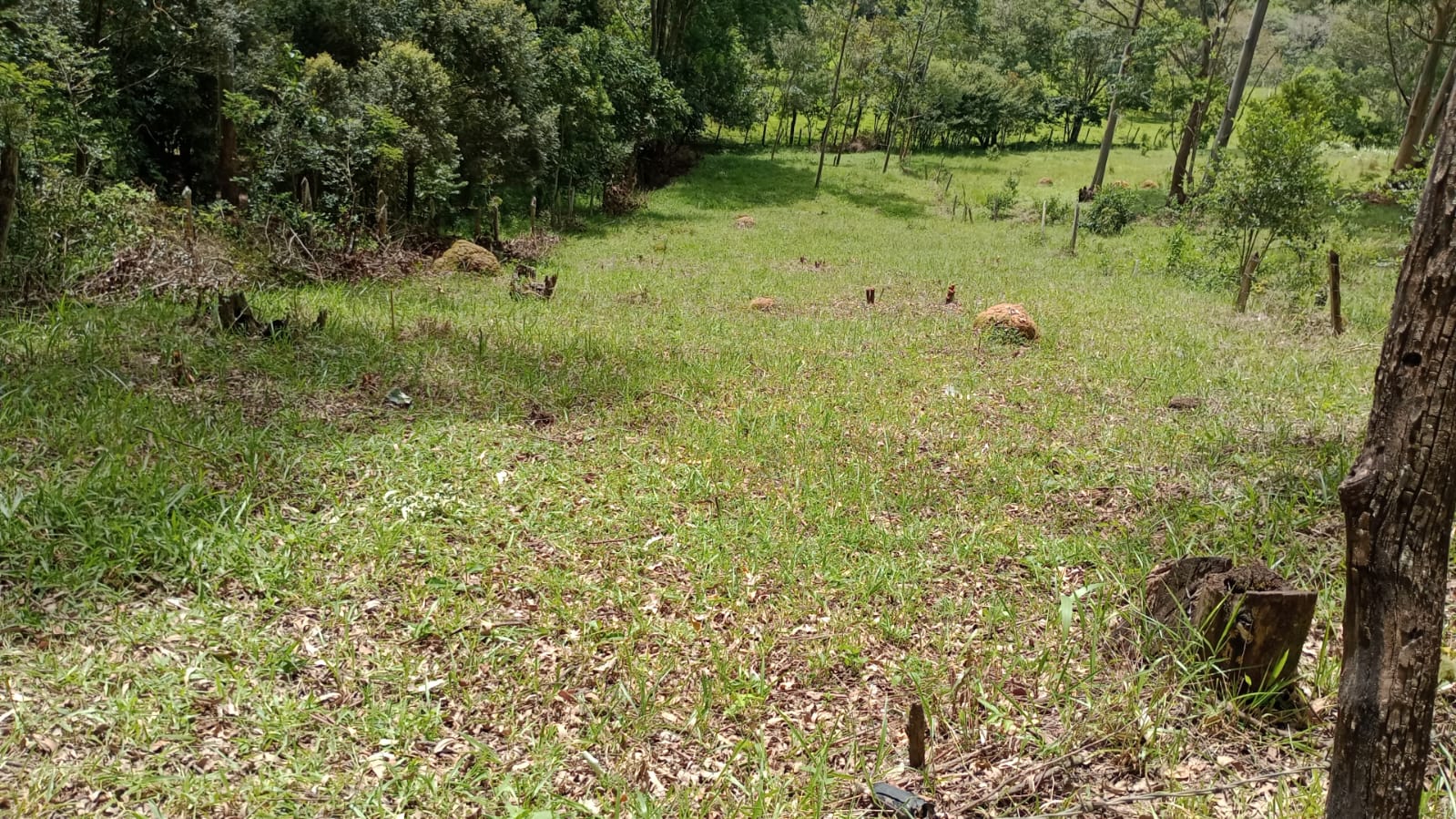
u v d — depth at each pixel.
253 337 7.21
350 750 3.05
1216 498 5.14
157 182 13.39
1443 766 2.98
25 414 5.07
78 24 11.00
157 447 4.91
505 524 4.67
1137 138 44.91
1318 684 3.50
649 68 26.36
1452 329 1.77
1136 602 3.97
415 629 3.71
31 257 7.63
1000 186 31.16
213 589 3.81
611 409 6.66
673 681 3.57
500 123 17.67
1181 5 32.31
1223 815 2.87
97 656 3.31
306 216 10.92
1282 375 7.88
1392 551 1.90
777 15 35.16
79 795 2.72
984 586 4.36
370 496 4.80
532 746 3.15
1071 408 7.00
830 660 3.74
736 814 2.85
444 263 12.52
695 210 25.92
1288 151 12.88
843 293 12.73
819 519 4.95
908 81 35.44
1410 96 31.11
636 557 4.49
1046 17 45.50
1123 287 13.59
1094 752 3.18
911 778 3.07
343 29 16.84
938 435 6.37
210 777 2.83
